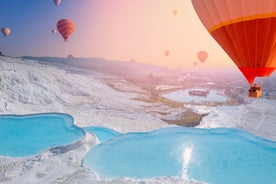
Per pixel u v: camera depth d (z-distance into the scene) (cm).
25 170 977
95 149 1204
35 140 1448
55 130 1609
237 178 987
